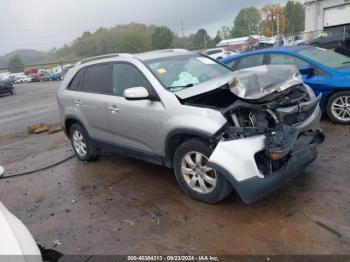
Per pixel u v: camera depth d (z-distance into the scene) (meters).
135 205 4.04
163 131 4.01
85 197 4.48
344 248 2.84
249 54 7.31
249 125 3.56
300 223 3.25
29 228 3.84
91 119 5.24
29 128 9.31
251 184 3.20
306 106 3.79
